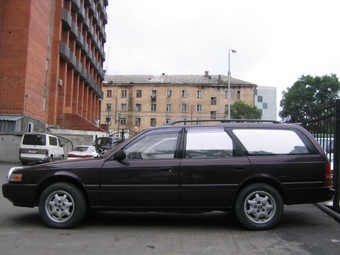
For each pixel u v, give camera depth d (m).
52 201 6.07
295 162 6.05
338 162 7.27
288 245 5.21
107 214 7.34
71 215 6.01
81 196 6.03
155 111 74.44
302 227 6.26
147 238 5.57
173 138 6.23
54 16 35.09
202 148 6.14
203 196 5.95
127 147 6.20
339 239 5.53
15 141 25.72
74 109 43.28
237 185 5.95
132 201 5.99
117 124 74.88
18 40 27.14
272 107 84.94
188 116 73.38
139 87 75.38
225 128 6.30
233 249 5.02
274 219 5.97
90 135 35.28
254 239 5.53
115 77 79.44
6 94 26.84
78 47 43.62
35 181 6.10
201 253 4.84
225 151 6.12
